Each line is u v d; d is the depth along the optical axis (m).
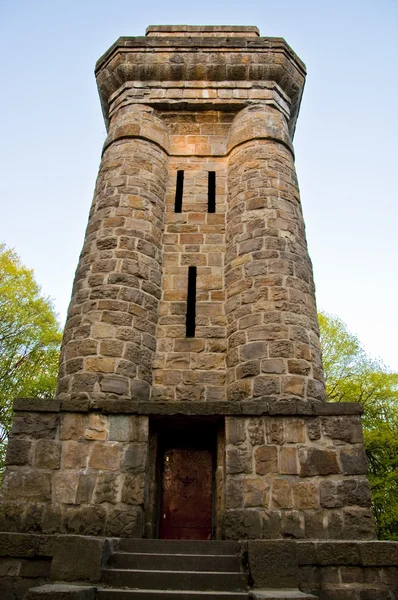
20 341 23.92
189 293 12.13
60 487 8.48
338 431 8.88
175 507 10.18
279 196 12.62
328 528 8.11
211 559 6.97
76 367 10.08
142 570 6.61
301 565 7.09
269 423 8.98
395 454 22.36
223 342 11.28
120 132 14.07
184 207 13.44
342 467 8.56
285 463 8.63
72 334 10.63
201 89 15.02
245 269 11.53
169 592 6.09
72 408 9.03
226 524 8.30
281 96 15.14
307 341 10.43
